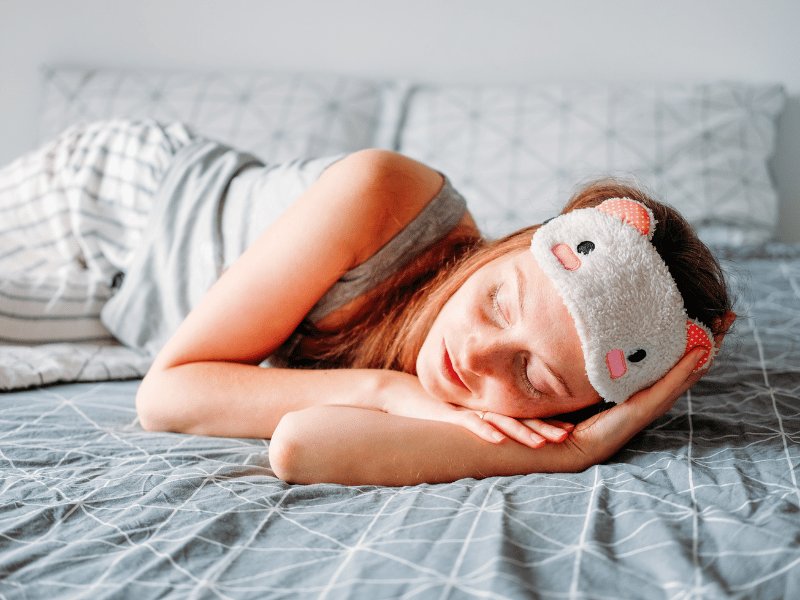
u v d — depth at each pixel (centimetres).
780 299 132
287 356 95
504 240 81
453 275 79
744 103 183
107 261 124
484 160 182
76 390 97
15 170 135
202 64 218
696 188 171
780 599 42
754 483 61
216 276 102
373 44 213
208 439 80
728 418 82
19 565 46
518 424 71
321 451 67
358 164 86
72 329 114
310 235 82
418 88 202
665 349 70
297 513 57
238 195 105
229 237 103
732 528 50
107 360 107
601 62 205
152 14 216
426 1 209
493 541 47
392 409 77
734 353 105
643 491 59
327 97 195
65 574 46
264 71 217
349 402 77
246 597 43
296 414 70
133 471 66
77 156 127
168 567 47
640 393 73
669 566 45
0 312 107
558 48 207
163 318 110
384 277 88
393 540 49
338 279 87
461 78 212
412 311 87
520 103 188
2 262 134
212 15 215
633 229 70
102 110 200
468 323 69
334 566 47
